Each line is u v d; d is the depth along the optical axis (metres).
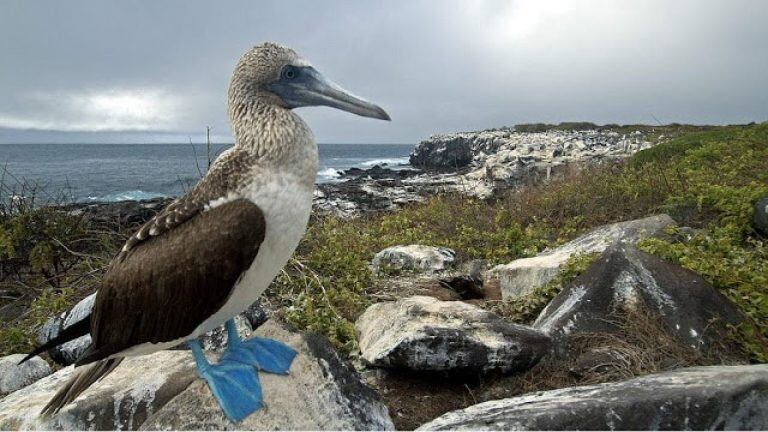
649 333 0.69
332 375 0.56
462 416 0.53
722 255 0.91
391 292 1.06
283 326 0.62
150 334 0.50
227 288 0.48
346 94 0.55
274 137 0.49
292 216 0.49
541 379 0.67
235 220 0.47
